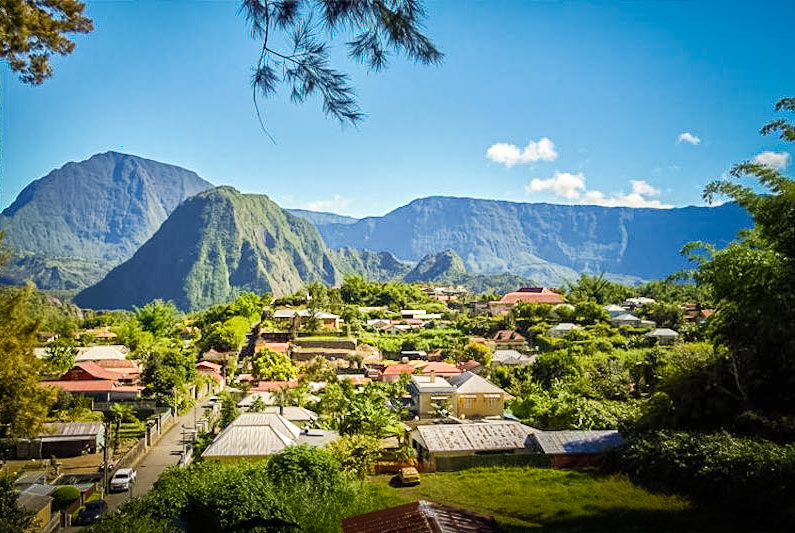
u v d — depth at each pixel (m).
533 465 33.06
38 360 21.38
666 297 126.81
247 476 22.33
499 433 36.94
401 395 67.12
